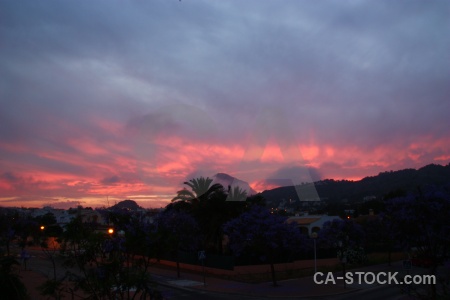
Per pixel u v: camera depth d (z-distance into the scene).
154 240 5.62
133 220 5.76
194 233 25.08
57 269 22.83
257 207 22.45
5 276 12.92
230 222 22.47
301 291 20.17
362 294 18.81
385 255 39.38
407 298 16.17
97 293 5.74
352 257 32.47
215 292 20.22
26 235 30.25
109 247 5.82
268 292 20.05
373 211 42.59
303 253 31.48
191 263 31.14
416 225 8.59
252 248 23.44
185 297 18.48
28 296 13.82
